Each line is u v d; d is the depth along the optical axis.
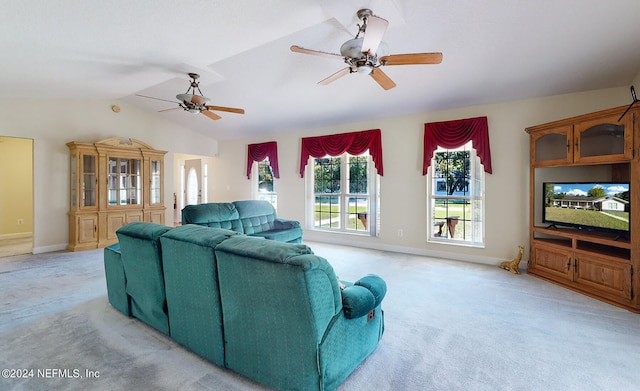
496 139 4.22
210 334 1.88
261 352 1.66
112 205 5.34
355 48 2.33
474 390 1.69
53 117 5.02
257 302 1.60
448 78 3.75
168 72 3.78
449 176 4.73
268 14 2.45
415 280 3.59
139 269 2.30
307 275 1.41
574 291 3.21
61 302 2.88
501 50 3.12
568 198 3.46
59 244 5.07
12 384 1.70
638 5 2.41
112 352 2.04
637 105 2.71
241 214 4.75
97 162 5.16
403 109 4.75
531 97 3.98
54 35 2.51
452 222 4.71
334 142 5.60
